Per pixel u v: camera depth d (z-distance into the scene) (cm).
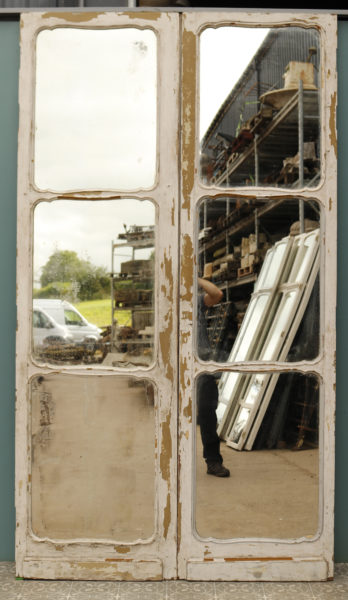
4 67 269
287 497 261
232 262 262
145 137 262
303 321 262
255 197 261
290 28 262
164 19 260
